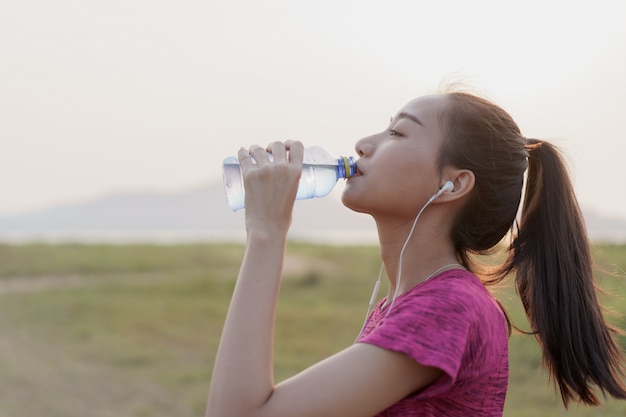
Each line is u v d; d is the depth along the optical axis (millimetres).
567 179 1835
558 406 5625
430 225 1681
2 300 17094
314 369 1417
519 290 1868
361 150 1745
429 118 1675
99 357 10055
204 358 9945
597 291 1964
